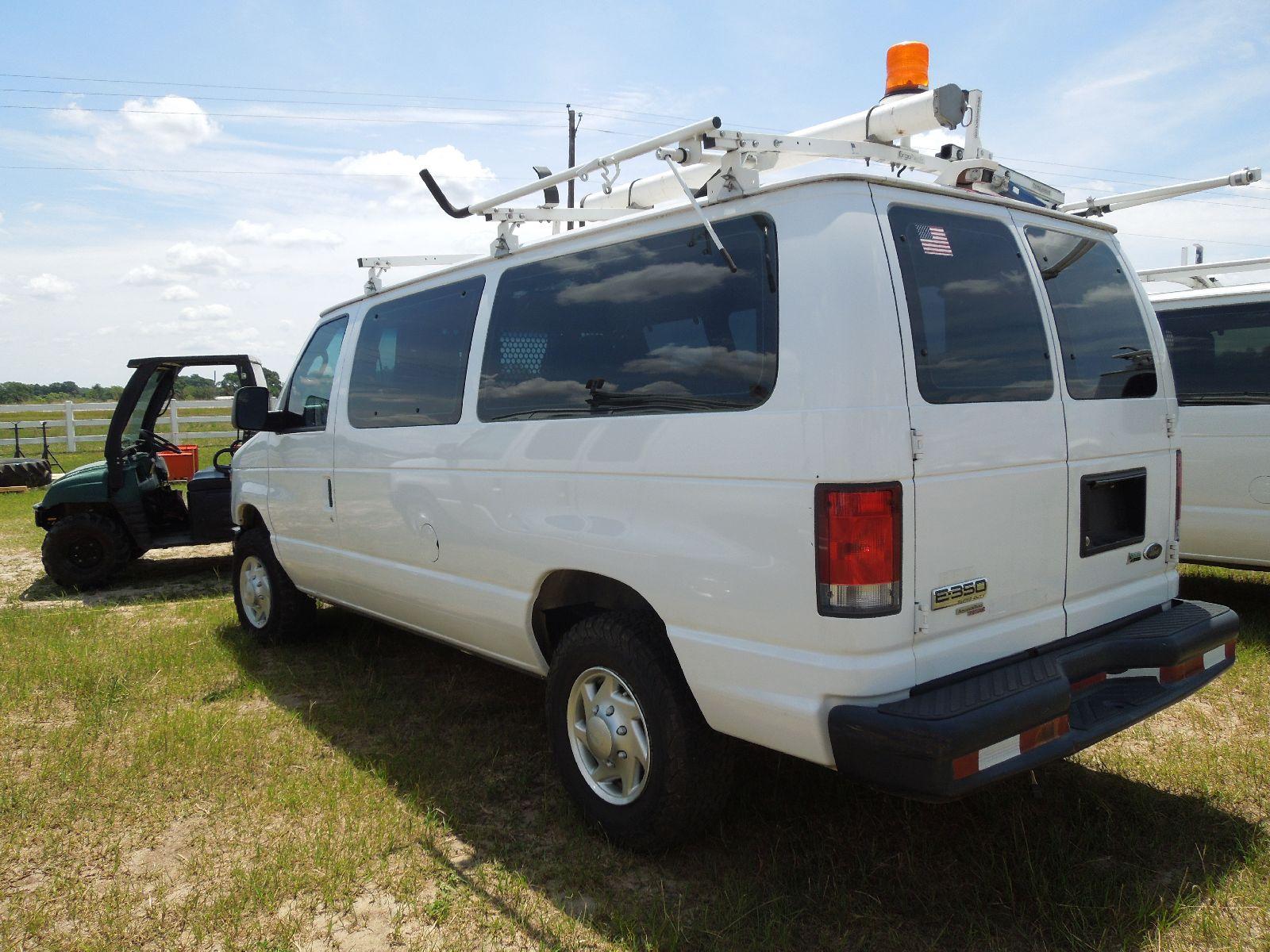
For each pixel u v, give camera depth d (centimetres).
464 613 375
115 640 568
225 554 946
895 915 266
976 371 265
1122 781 346
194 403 1850
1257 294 540
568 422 313
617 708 307
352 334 464
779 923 259
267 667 516
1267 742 378
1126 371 325
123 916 276
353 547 451
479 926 268
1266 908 266
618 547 293
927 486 245
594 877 289
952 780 223
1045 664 269
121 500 738
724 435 260
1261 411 534
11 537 1022
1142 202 446
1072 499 292
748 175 272
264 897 280
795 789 337
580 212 381
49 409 1848
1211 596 610
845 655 237
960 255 272
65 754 386
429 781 361
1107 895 269
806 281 246
